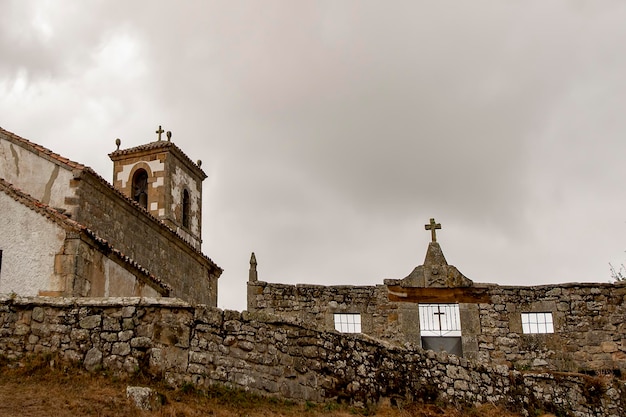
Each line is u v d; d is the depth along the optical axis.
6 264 22.02
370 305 30.66
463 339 30.11
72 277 21.67
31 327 17.58
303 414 18.42
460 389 21.89
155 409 16.30
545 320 30.39
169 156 38.44
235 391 18.25
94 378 17.09
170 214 37.81
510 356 29.91
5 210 22.44
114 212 27.33
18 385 16.39
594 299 30.33
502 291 30.73
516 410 22.31
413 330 30.33
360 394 20.12
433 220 32.19
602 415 23.47
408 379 21.20
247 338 19.00
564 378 23.75
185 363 17.94
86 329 17.70
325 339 20.17
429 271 31.14
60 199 25.16
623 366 29.30
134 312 17.98
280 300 30.30
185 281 32.84
